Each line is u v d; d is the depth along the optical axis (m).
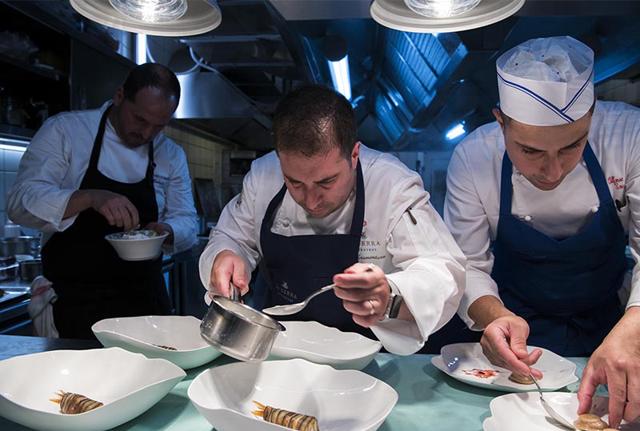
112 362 1.05
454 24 1.25
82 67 2.91
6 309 2.13
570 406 0.97
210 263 1.37
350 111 1.11
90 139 2.11
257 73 3.49
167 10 1.19
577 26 2.06
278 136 1.06
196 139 5.15
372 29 2.59
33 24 2.63
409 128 4.04
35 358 1.03
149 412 0.96
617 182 1.42
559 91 1.05
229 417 0.80
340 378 1.02
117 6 1.19
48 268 2.12
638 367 0.89
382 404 0.95
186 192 2.48
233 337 0.91
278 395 1.02
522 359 1.05
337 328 1.43
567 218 1.47
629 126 1.41
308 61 2.62
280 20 1.99
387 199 1.36
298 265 1.38
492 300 1.31
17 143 2.79
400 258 1.31
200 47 2.80
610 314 1.57
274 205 1.44
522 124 1.12
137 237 1.82
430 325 1.08
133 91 1.92
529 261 1.51
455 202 1.55
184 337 1.32
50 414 0.83
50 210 1.89
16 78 2.74
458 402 1.03
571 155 1.15
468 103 3.15
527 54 1.18
